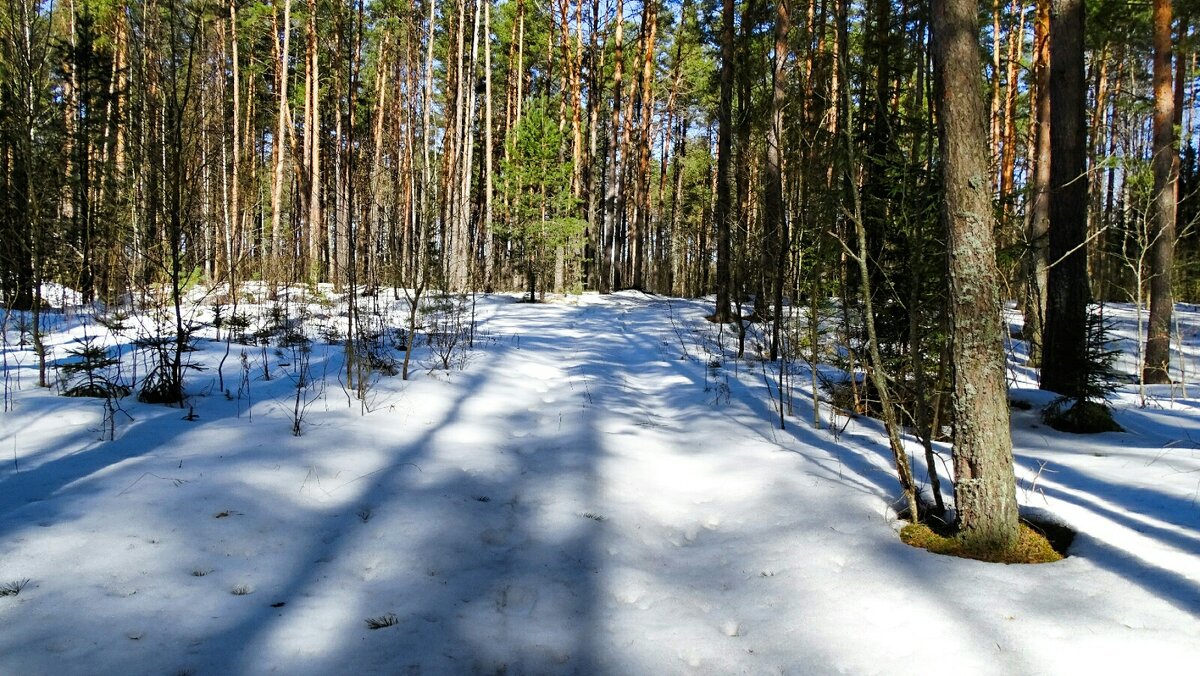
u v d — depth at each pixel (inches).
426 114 813.9
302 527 135.8
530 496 165.2
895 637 101.4
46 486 142.3
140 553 115.8
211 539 124.8
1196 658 90.4
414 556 127.6
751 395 286.0
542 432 227.5
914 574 121.5
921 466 185.3
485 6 855.7
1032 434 224.8
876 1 337.1
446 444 201.6
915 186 190.2
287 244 716.0
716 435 227.1
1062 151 264.1
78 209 396.5
